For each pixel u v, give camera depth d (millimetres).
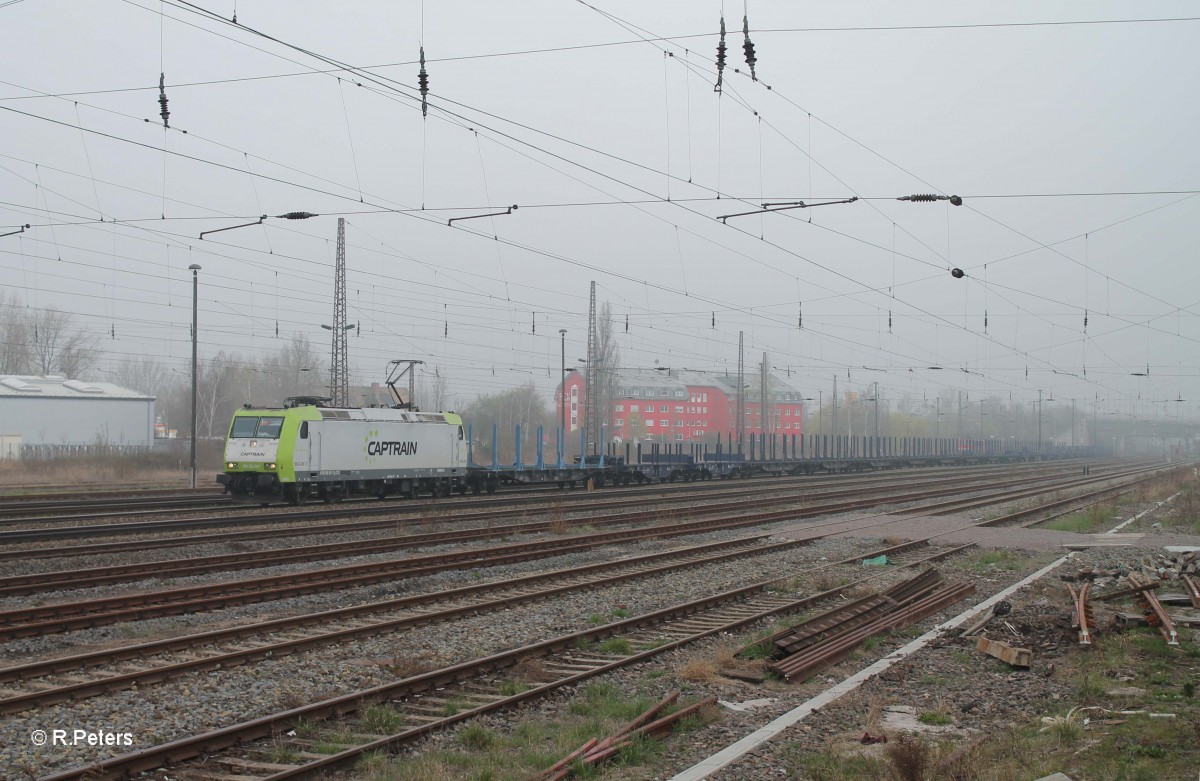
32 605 15258
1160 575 19297
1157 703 10492
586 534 26094
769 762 8758
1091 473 81750
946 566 22469
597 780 8328
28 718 9312
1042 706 10594
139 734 8992
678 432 108812
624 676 11883
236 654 11648
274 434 33594
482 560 20766
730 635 14516
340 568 18578
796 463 70875
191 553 21078
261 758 8680
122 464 52719
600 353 73688
